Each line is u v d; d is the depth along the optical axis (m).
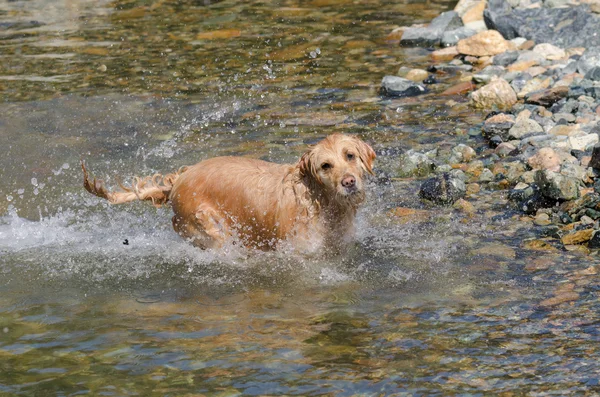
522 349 8.53
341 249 11.28
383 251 11.34
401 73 19.58
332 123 16.70
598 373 7.97
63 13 28.17
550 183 12.25
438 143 15.34
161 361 8.67
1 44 24.31
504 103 17.06
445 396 7.76
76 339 9.26
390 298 9.99
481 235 11.62
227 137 16.23
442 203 12.83
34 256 11.71
